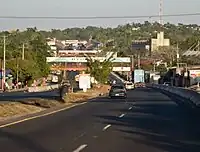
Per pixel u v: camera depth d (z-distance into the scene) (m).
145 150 14.64
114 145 15.70
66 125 22.59
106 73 91.19
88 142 16.39
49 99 44.00
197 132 19.94
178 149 15.01
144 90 90.00
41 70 121.25
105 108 36.19
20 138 17.38
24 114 29.73
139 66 157.88
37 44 154.75
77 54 137.75
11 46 134.75
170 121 25.14
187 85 112.94
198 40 160.88
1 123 23.30
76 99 52.66
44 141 16.56
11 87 101.06
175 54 172.50
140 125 22.89
